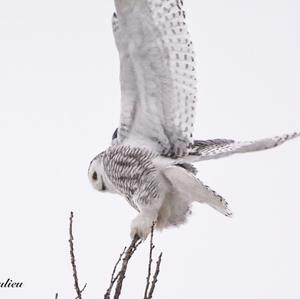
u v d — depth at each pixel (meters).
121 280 6.54
